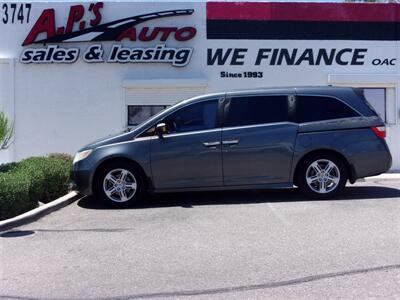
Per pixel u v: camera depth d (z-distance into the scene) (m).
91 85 13.72
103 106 13.73
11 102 13.69
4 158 13.62
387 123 13.98
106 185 8.89
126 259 5.88
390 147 13.95
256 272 5.33
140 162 8.80
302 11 13.84
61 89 13.73
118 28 13.68
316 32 13.87
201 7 13.75
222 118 9.05
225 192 10.26
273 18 13.82
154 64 13.77
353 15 13.93
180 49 13.70
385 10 13.99
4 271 5.55
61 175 10.09
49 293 4.88
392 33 14.02
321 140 8.98
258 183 8.98
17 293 4.90
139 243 6.53
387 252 5.93
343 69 13.94
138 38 13.72
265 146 8.94
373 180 12.12
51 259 5.95
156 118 9.02
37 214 8.09
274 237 6.65
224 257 5.86
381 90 14.09
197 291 4.85
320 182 9.12
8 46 13.69
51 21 13.63
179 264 5.64
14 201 7.91
